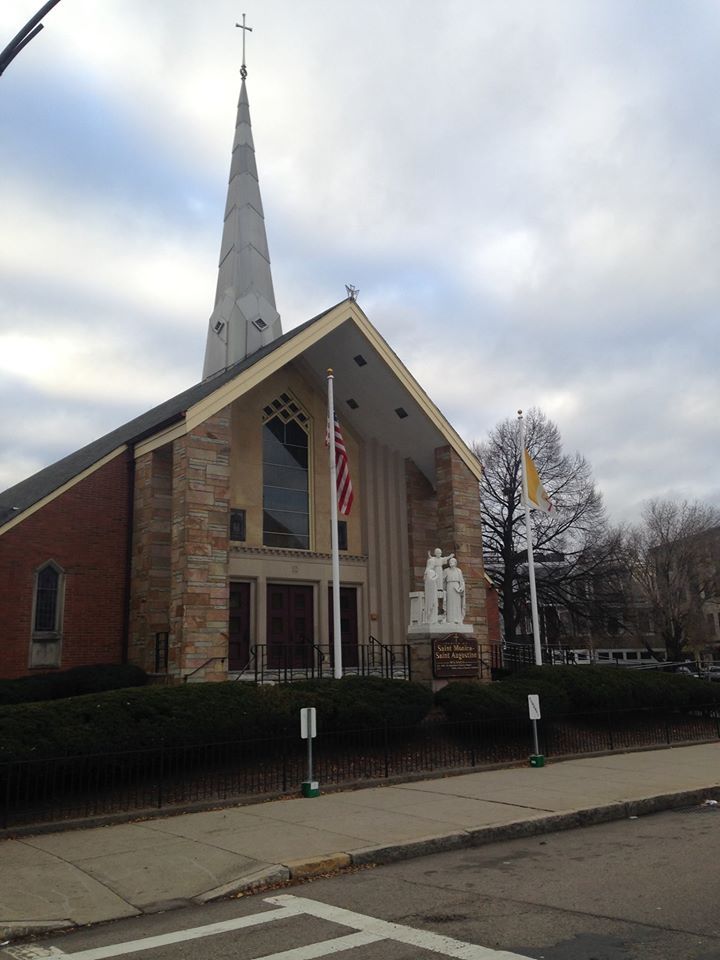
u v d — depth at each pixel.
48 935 6.53
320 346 24.11
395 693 15.99
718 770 14.66
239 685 14.25
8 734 10.88
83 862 8.58
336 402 26.16
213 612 18.78
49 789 11.33
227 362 31.25
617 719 19.77
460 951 5.65
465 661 20.41
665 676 21.62
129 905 7.18
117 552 21.64
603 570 44.22
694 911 6.47
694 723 21.23
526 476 21.98
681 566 49.88
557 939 5.87
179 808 11.23
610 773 14.35
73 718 11.69
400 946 5.81
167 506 21.48
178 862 8.49
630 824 10.73
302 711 12.69
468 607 24.08
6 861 8.67
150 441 21.44
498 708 16.64
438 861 8.74
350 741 15.07
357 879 8.04
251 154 34.91
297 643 22.16
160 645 20.33
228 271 33.16
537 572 46.09
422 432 25.42
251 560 23.22
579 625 47.41
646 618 53.69
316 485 25.09
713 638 58.91
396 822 10.20
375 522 25.98
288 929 6.36
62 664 20.23
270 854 8.65
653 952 5.52
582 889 7.28
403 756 15.24
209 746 12.96
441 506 25.11
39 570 20.38
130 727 12.06
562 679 19.45
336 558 18.33
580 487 45.62
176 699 13.00
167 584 21.05
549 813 10.58
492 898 7.08
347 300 22.44
